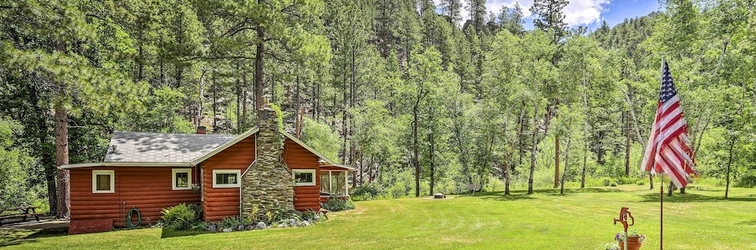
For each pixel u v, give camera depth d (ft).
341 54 147.02
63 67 42.09
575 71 101.35
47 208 84.02
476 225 53.36
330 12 152.87
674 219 55.98
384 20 236.84
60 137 63.31
